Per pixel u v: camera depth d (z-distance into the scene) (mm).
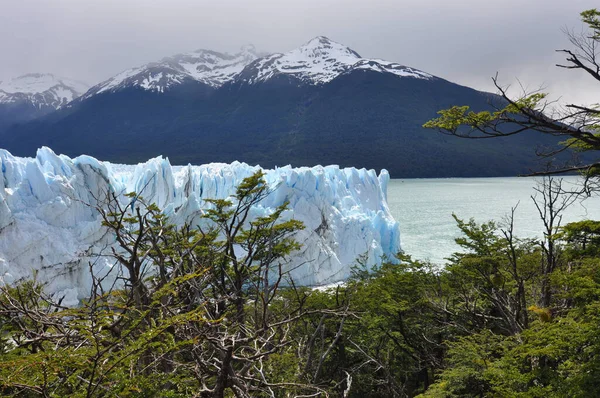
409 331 21469
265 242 17766
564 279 12203
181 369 8570
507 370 10875
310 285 41344
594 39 11203
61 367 5688
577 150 14523
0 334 8789
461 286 20453
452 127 12734
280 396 9961
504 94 11570
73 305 32031
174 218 37312
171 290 8047
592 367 9328
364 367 20328
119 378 6219
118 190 39094
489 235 19953
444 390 13672
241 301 12391
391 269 28422
